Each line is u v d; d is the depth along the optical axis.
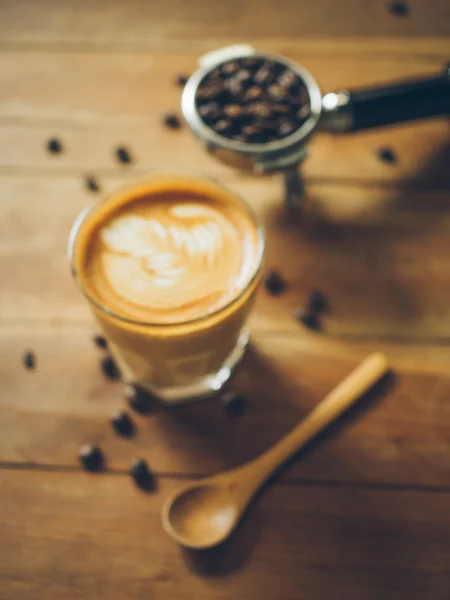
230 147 0.53
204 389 0.53
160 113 0.61
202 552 0.49
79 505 0.50
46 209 0.57
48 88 0.61
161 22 0.64
